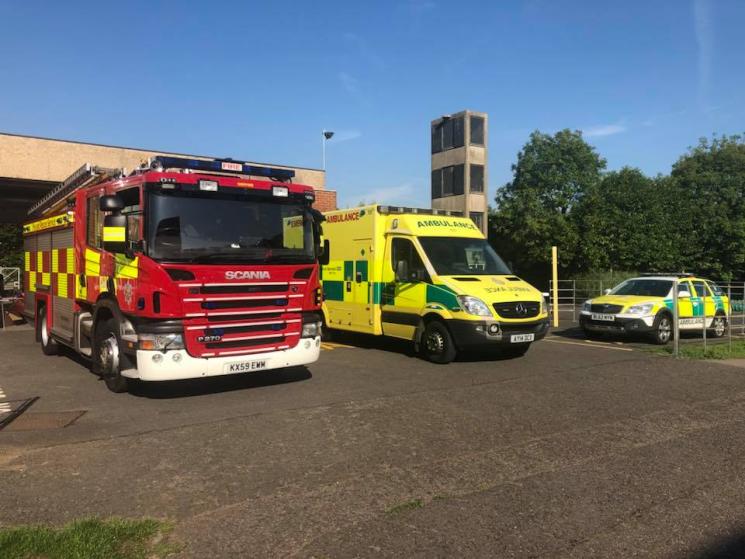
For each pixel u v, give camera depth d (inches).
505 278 431.2
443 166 1081.4
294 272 309.7
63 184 381.1
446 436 237.3
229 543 146.8
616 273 1272.1
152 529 152.5
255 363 296.7
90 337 343.3
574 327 684.1
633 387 331.0
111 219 280.1
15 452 215.3
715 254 1386.6
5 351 472.4
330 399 299.4
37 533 146.1
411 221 445.4
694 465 205.9
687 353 454.3
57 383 340.2
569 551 145.1
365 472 196.9
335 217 510.0
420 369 387.2
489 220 1678.2
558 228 1440.7
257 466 201.8
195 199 285.7
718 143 1596.9
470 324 386.9
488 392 316.5
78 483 185.5
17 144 698.8
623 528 157.6
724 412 277.6
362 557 140.8
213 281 282.8
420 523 159.2
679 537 152.8
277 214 308.8
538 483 188.4
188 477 191.3
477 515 164.4
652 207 1406.3
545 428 249.4
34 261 470.3
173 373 275.0
